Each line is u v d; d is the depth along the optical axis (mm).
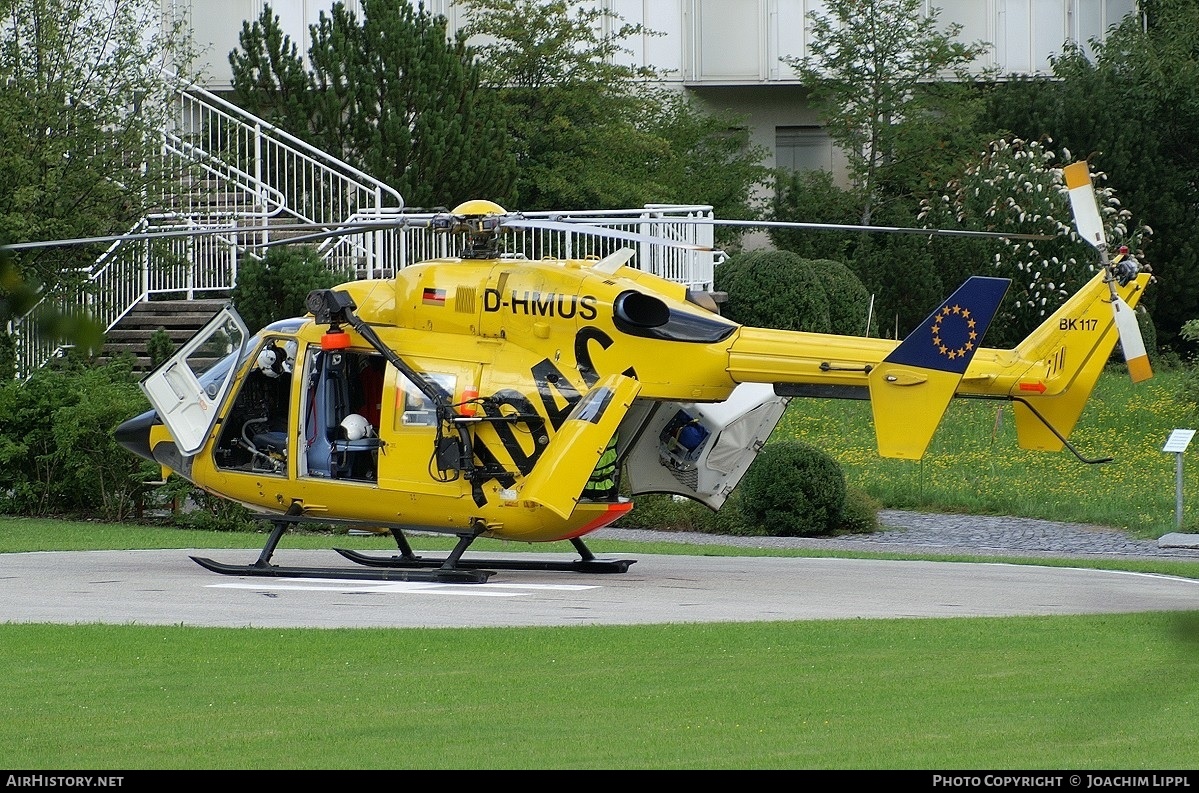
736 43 159250
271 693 31828
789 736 27625
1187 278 155875
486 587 51688
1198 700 30594
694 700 30766
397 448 52438
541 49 145000
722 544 78312
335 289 53500
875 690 31578
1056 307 134500
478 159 122500
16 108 87312
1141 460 100188
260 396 56656
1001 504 90562
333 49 121938
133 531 77375
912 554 68750
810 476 82812
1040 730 27891
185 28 145625
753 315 126062
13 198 85438
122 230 95125
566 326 51125
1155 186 157750
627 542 76625
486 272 52312
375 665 35125
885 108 153000
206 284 105938
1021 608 46188
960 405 119375
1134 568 61750
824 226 44594
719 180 153250
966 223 141125
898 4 155500
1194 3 163750
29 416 85062
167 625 41438
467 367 51688
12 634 39500
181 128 115000
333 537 76125
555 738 27656
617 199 142500
